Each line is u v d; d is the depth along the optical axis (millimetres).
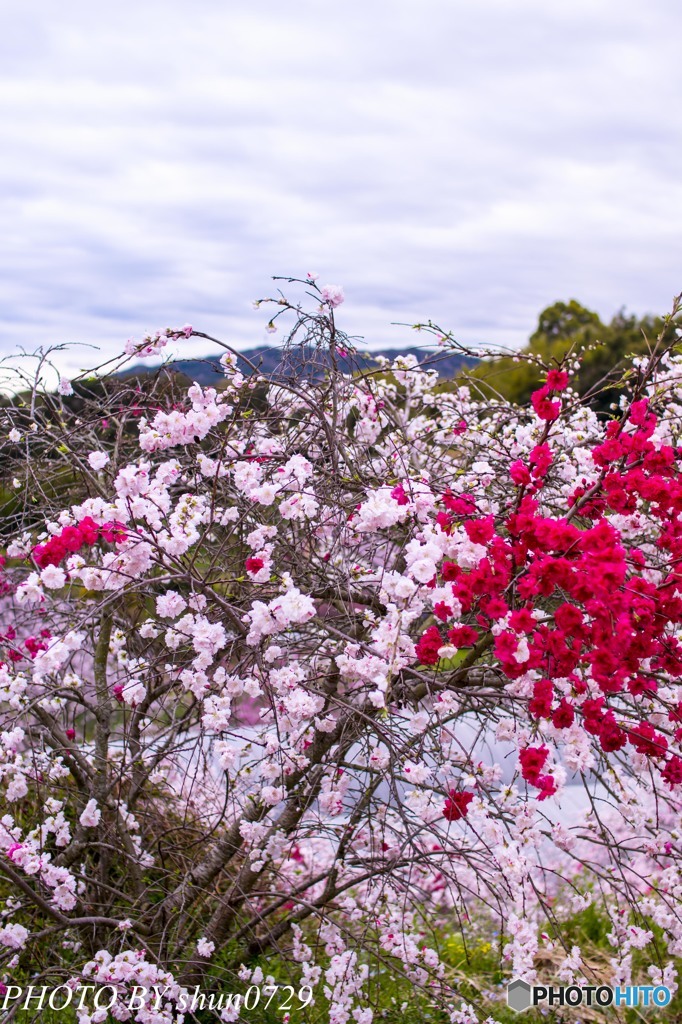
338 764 3266
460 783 3385
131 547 3002
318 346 3418
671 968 3461
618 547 2598
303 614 2768
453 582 2834
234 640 3281
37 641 3648
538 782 2779
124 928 3096
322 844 4699
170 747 3459
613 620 2646
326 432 3361
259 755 3631
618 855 3648
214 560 3355
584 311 16672
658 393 3604
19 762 3262
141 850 3723
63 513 3164
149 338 3357
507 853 2814
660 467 3043
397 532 3717
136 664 3383
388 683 2805
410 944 3504
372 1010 3414
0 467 4031
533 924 3207
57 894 3123
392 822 4102
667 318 3311
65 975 3146
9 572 3721
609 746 2803
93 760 3797
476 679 3402
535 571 2693
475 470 3443
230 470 3500
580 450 3842
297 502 3117
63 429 3869
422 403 4855
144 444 3141
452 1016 3357
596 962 4230
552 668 2768
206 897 3645
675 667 2895
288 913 4195
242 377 3812
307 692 3176
